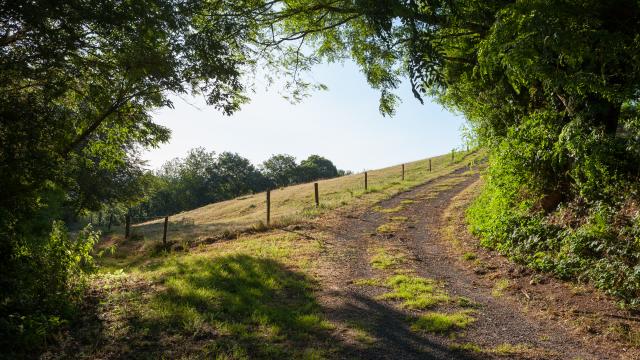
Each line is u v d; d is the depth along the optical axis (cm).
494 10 832
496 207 1264
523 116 1196
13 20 720
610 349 547
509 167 1188
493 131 1344
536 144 1109
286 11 1154
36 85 779
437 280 902
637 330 584
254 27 1104
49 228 705
